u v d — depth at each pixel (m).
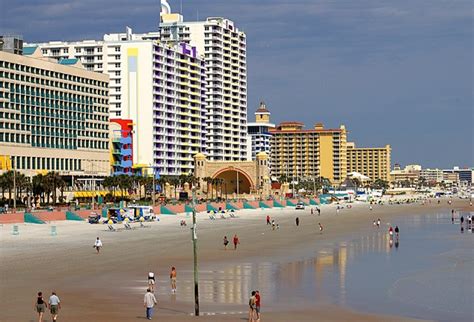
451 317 60.78
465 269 92.81
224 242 123.06
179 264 97.81
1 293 71.69
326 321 58.16
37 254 109.25
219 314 60.53
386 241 137.62
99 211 185.75
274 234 156.50
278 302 67.12
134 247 121.94
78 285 77.50
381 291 74.12
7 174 199.38
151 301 58.03
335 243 133.12
